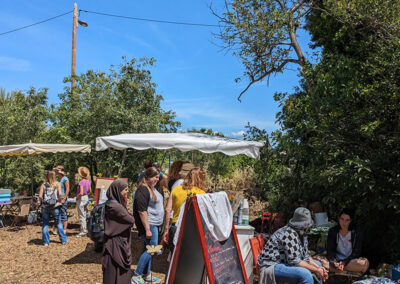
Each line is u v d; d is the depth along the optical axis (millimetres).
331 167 5000
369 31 6141
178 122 13273
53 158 12914
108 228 4059
